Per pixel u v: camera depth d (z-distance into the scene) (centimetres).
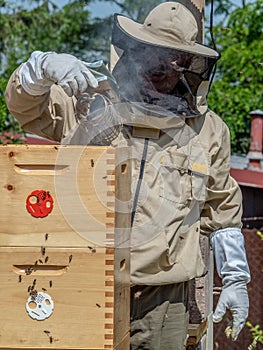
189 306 588
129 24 512
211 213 557
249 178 1195
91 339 388
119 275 409
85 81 445
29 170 394
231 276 555
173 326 506
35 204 392
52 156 392
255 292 1088
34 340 390
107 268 388
